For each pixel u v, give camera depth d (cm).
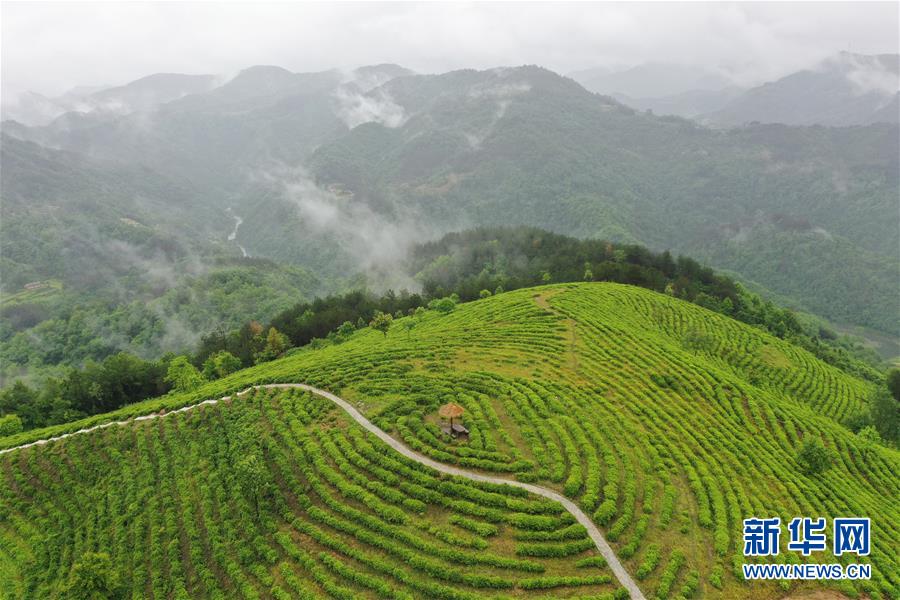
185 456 6719
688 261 18788
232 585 4859
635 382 7694
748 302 17400
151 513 5916
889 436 9138
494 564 4391
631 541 4606
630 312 11925
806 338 16238
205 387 9644
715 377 8156
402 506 5112
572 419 6369
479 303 13000
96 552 5672
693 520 5012
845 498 5909
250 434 6644
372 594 4359
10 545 6128
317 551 4862
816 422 7706
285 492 5622
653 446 6016
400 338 10469
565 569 4344
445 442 5934
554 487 5181
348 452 5894
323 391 7556
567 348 8838
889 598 4575
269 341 14325
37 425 10969
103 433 7506
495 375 7588
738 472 5916
